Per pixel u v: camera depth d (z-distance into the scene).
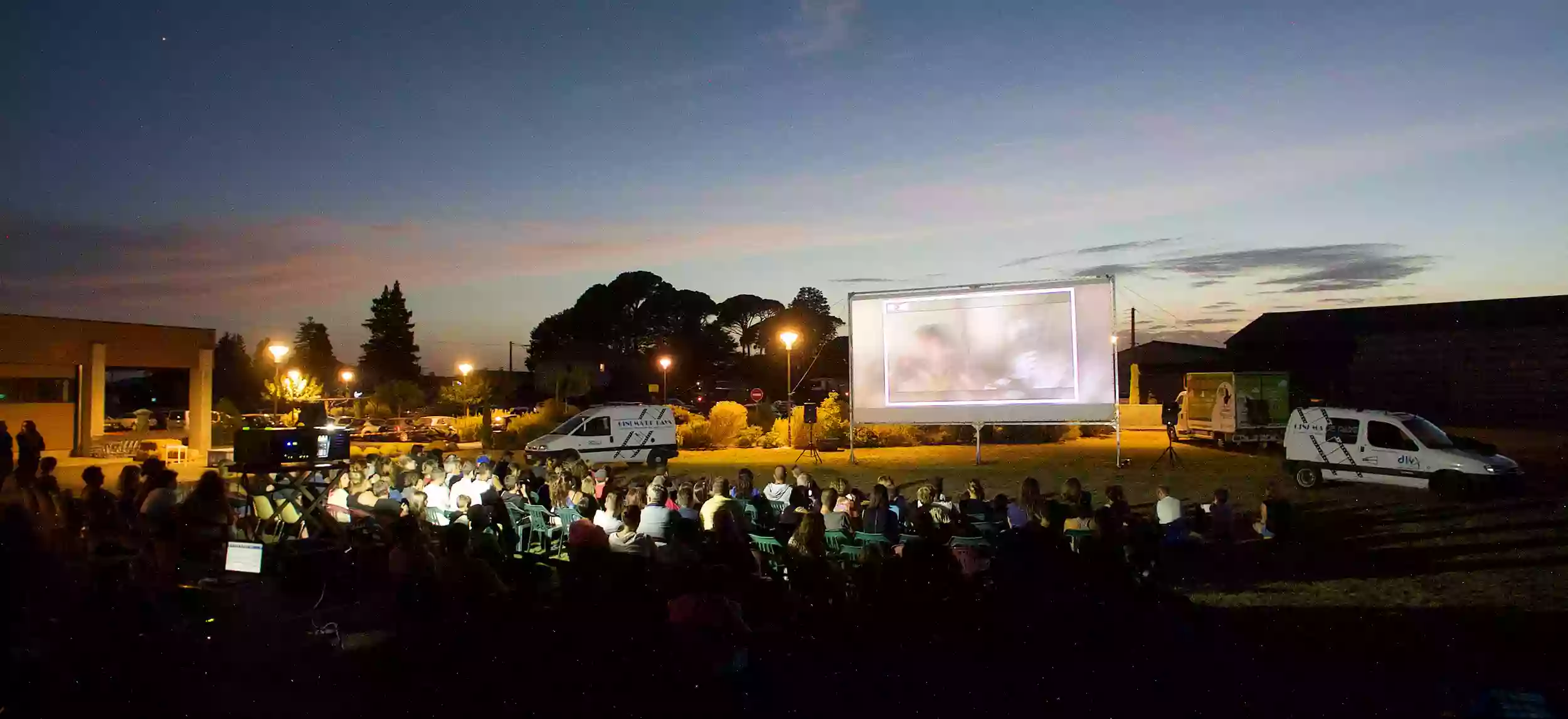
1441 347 39.09
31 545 7.48
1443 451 15.90
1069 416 21.69
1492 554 11.36
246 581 8.20
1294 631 8.06
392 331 81.12
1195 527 12.96
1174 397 49.00
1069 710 6.07
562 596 8.29
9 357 26.39
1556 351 36.28
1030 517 10.16
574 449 21.89
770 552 9.77
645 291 93.56
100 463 25.69
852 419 23.45
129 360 29.20
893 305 23.09
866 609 7.92
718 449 29.42
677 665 6.17
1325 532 12.98
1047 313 21.84
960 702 6.28
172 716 5.93
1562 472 19.19
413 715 5.95
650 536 9.76
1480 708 6.07
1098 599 7.96
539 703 6.16
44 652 7.05
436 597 7.29
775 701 6.26
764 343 91.69
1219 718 5.93
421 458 14.92
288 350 31.45
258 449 9.84
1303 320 46.09
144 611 7.86
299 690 6.46
